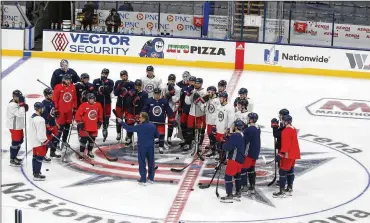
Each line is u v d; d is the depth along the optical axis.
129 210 16.03
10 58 30.97
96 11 34.34
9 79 27.59
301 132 22.48
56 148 19.19
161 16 34.34
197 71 29.97
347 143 21.55
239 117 18.25
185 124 20.14
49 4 36.03
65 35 31.22
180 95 20.03
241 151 16.39
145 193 17.08
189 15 34.19
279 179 17.14
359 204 16.92
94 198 16.66
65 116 19.66
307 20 34.44
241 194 17.19
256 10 33.88
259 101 25.92
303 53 30.06
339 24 33.75
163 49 30.81
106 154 19.70
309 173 18.84
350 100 26.64
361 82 29.30
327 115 24.52
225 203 16.61
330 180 18.41
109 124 22.50
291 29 33.88
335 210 16.50
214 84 28.05
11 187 17.09
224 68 30.59
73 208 16.03
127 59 31.05
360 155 20.50
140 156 17.50
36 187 17.19
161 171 18.52
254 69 30.47
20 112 18.16
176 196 16.95
